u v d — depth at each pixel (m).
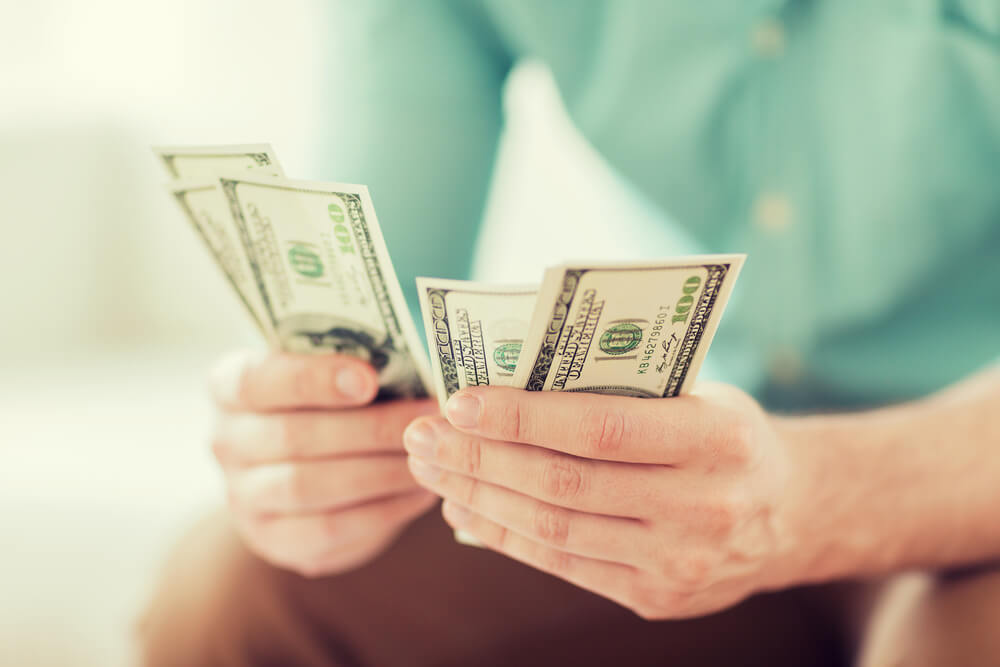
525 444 0.69
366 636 1.09
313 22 1.41
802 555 0.79
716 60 1.21
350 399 0.82
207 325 5.27
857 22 1.14
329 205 0.72
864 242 1.16
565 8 1.32
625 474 0.68
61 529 2.55
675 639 1.11
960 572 0.85
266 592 1.04
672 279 0.63
